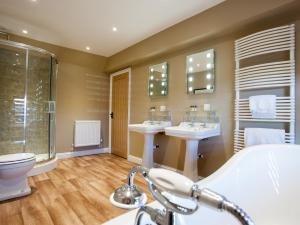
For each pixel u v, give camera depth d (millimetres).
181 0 2225
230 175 1250
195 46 2764
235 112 2246
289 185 1426
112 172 2990
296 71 1858
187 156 2355
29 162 2121
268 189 1407
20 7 2441
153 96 3377
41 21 2785
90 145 4227
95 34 3189
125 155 3996
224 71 2430
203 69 2635
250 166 1396
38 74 3326
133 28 2949
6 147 3033
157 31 3041
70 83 3949
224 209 394
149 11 2471
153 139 3115
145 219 684
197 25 2475
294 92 1838
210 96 2566
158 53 3150
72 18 2697
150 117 3451
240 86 2193
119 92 4285
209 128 2395
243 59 2230
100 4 2346
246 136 2031
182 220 795
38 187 2336
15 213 1734
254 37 2049
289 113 1841
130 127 3096
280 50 1892
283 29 1872
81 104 4117
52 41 3469
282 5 1733
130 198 734
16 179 2086
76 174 2854
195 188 435
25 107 3174
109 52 4043
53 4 2369
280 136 1836
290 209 1374
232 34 2363
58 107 3799
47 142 3379
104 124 4516
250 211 1300
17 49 3092
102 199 2039
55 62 3422
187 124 2736
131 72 3961
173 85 3064
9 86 3072
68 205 1899
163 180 505
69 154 3943
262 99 1966
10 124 3072
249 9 1953
